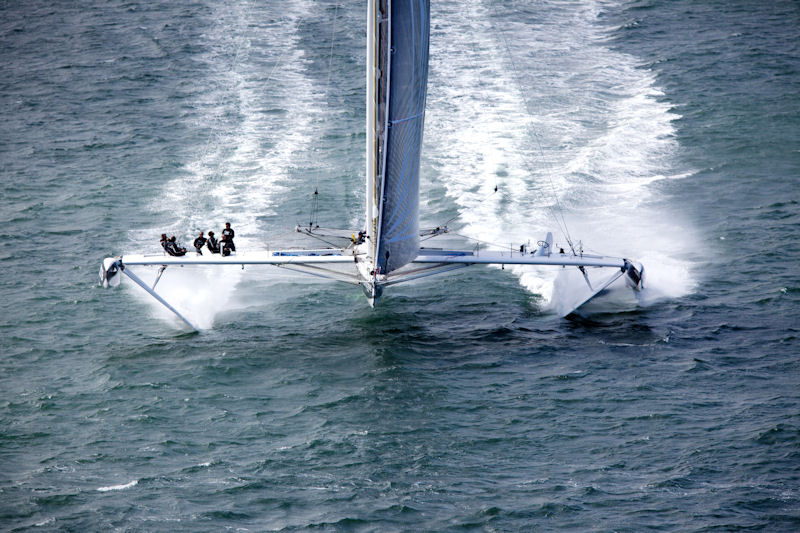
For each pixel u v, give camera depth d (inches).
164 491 4709.6
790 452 4972.9
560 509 4576.8
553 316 6609.3
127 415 5364.2
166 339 6269.7
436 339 6274.6
